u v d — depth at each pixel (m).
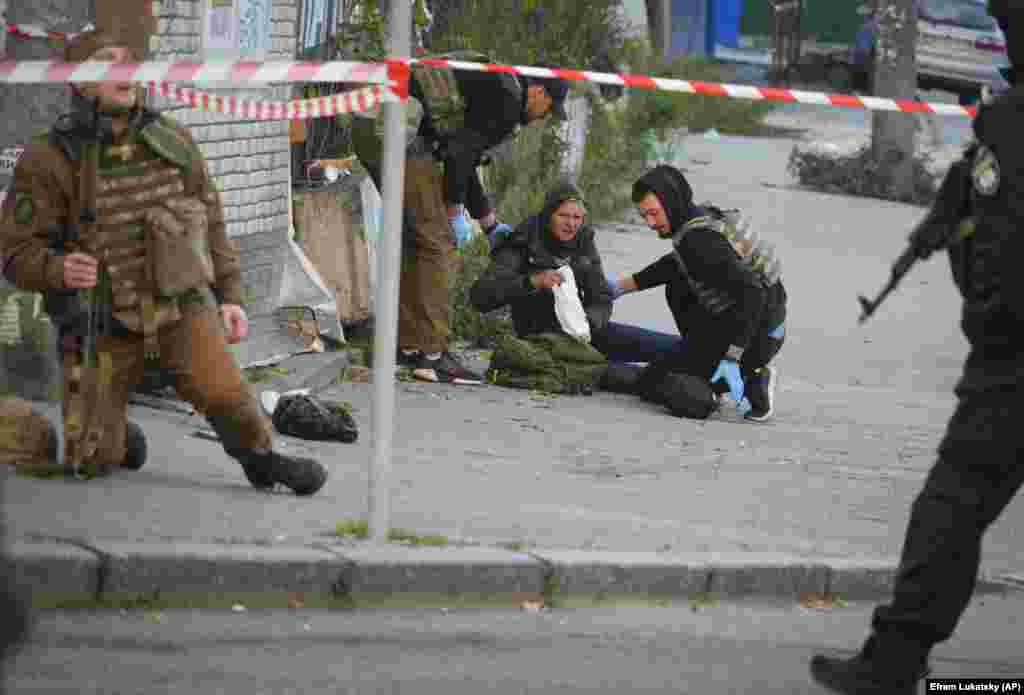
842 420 19.42
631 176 39.28
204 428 14.45
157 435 13.91
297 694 8.97
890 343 25.88
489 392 18.45
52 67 11.08
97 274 11.45
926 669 9.52
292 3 19.39
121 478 12.20
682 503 14.14
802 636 11.30
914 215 43.16
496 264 19.00
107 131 11.41
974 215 9.20
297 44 20.06
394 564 10.79
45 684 8.64
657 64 52.03
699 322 18.66
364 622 10.41
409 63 11.27
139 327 11.46
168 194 11.48
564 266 19.09
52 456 12.09
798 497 14.91
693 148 52.62
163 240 11.35
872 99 12.48
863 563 12.57
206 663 9.27
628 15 47.66
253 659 9.45
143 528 10.72
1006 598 12.98
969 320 9.20
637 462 15.78
